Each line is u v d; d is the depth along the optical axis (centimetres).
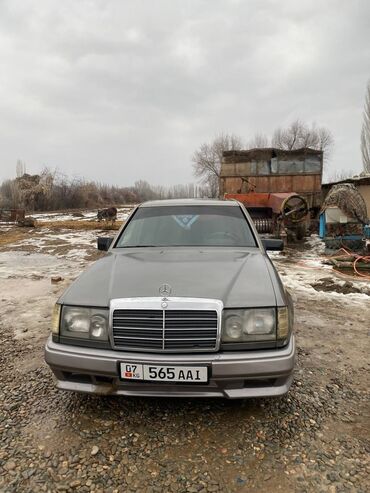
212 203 396
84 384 229
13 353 354
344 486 189
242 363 210
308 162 1351
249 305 221
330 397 272
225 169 1385
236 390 216
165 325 215
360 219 941
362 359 339
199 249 329
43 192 3912
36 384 292
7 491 186
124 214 2650
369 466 203
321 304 517
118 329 220
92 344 226
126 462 206
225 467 202
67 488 188
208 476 196
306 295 564
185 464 204
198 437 226
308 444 220
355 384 293
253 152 1362
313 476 195
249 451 214
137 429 233
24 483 191
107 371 217
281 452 213
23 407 259
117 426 237
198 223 364
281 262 873
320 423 240
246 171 1372
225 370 209
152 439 224
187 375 211
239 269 266
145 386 217
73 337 229
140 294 225
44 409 256
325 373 310
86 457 210
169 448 216
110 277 259
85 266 850
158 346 216
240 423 239
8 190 4509
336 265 791
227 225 361
